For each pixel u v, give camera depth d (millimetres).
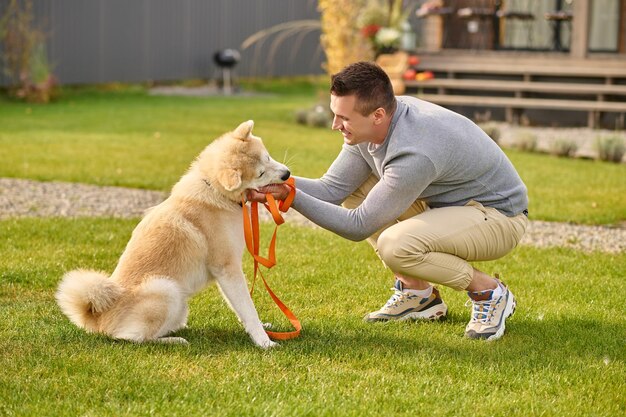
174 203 3934
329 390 3340
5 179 8477
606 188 8938
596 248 6387
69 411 3059
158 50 20609
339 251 5910
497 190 4086
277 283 5098
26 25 17359
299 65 23828
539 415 3193
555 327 4352
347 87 3732
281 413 3084
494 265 5672
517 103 14273
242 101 18250
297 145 11562
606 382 3553
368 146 4027
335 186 4270
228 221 3889
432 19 16500
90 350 3678
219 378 3438
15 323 4113
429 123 3838
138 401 3184
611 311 4672
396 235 3986
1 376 3371
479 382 3518
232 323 4312
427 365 3688
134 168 9359
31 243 5832
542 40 15852
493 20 15977
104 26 19391
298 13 23609
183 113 15398
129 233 6289
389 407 3219
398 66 14930
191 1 21062
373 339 4074
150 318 3766
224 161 3803
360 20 15250
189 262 3840
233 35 22141
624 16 15203
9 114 14625
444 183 4004
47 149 10555
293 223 6957
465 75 15031
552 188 8836
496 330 4137
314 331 4195
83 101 17328
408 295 4445
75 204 7449
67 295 3801
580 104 13898
